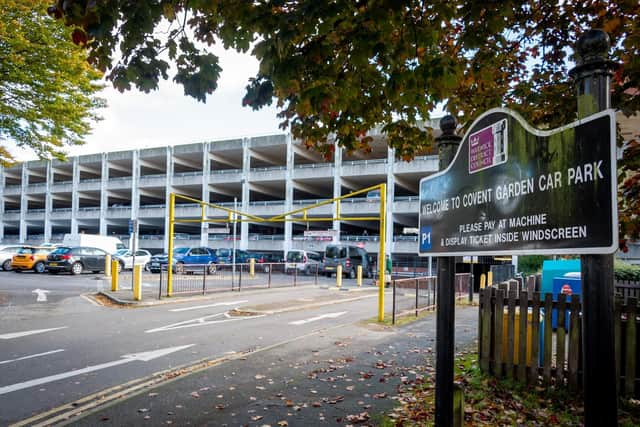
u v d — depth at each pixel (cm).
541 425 459
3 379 655
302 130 650
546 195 268
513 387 576
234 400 556
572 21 621
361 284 2692
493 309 630
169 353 823
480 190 325
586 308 244
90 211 5403
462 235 342
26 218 5988
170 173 4862
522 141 287
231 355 813
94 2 401
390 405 530
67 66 1341
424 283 1413
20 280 2195
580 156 245
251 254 3906
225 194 5106
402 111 609
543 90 627
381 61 449
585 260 246
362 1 425
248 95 495
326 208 4062
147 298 1605
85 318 1202
